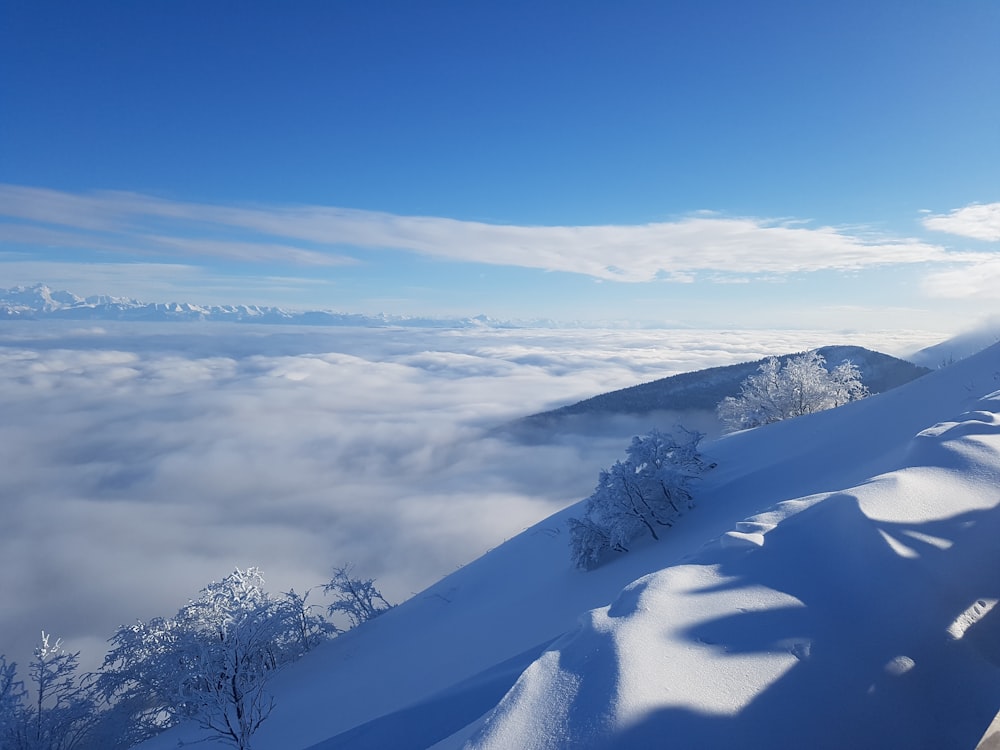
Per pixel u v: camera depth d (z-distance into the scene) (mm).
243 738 9656
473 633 12727
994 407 7852
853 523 4723
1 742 12227
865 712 3104
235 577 12148
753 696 3197
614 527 13406
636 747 2922
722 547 5059
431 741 6234
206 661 10438
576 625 4414
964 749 2857
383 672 12258
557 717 3301
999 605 3727
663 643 3693
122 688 13508
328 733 9539
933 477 5273
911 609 3803
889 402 15242
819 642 3590
